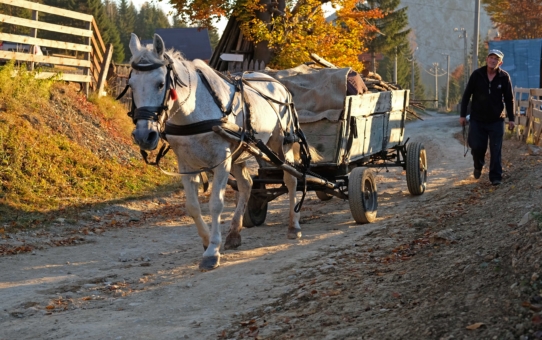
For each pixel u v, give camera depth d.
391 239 6.88
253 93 7.09
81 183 11.26
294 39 19.36
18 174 10.44
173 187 12.70
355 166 9.27
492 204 7.66
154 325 4.81
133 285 6.09
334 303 4.81
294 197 7.83
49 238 8.55
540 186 7.94
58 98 13.76
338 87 8.24
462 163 14.67
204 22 20.66
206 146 6.12
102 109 14.92
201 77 6.20
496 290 4.07
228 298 5.38
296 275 5.86
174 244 8.10
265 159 6.94
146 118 5.44
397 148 10.62
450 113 63.31
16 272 6.77
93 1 57.91
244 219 8.58
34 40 13.66
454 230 6.64
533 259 4.15
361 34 22.98
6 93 12.29
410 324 3.99
